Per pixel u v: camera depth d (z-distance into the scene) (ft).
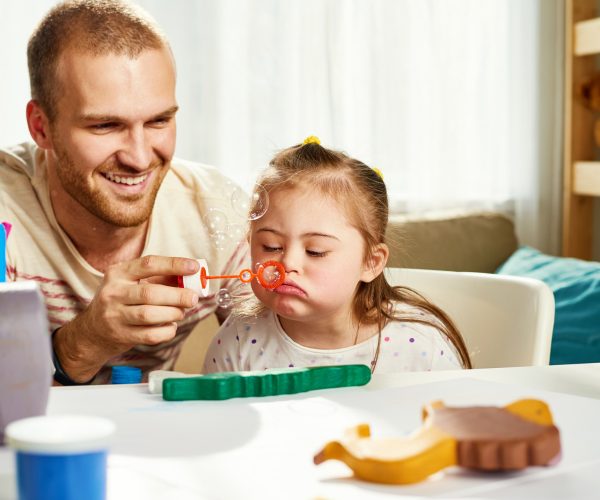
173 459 1.75
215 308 4.45
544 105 9.14
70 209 3.90
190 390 2.27
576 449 1.82
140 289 3.01
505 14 8.80
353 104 8.25
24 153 4.30
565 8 8.98
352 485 1.61
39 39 3.56
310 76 8.04
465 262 7.55
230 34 7.76
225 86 7.75
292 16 7.95
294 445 1.85
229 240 4.24
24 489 1.35
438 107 8.52
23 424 1.39
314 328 3.64
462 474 1.68
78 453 1.34
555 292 6.48
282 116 7.97
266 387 2.32
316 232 3.32
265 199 3.42
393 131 8.39
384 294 3.87
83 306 4.16
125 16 3.50
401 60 8.35
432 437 1.64
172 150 3.71
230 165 7.84
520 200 8.93
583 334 6.12
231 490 1.57
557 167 9.16
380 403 2.21
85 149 3.52
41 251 4.08
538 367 2.78
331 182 3.44
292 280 3.31
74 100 3.46
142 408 2.18
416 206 8.52
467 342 4.10
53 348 3.34
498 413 1.75
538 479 1.65
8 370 1.84
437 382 2.45
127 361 4.24
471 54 8.71
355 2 8.19
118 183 3.64
